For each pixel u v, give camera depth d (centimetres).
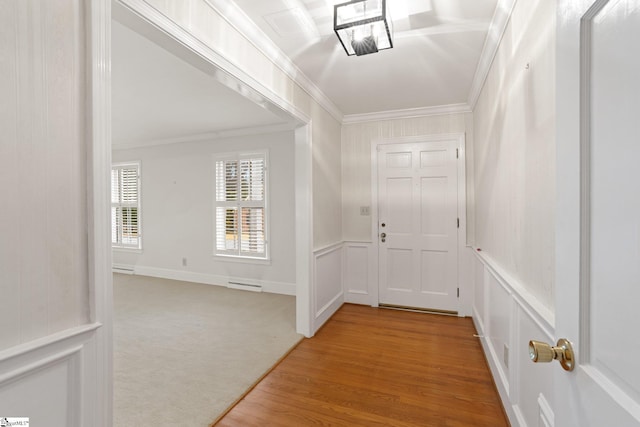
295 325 314
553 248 114
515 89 163
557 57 73
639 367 47
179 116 391
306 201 287
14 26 87
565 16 69
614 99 53
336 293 363
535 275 134
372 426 169
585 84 61
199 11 155
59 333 97
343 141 388
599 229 58
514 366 163
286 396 197
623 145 51
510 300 170
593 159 59
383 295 374
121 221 557
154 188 527
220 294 430
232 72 179
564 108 69
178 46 148
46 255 94
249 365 234
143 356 249
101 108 106
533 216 136
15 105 87
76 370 101
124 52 229
